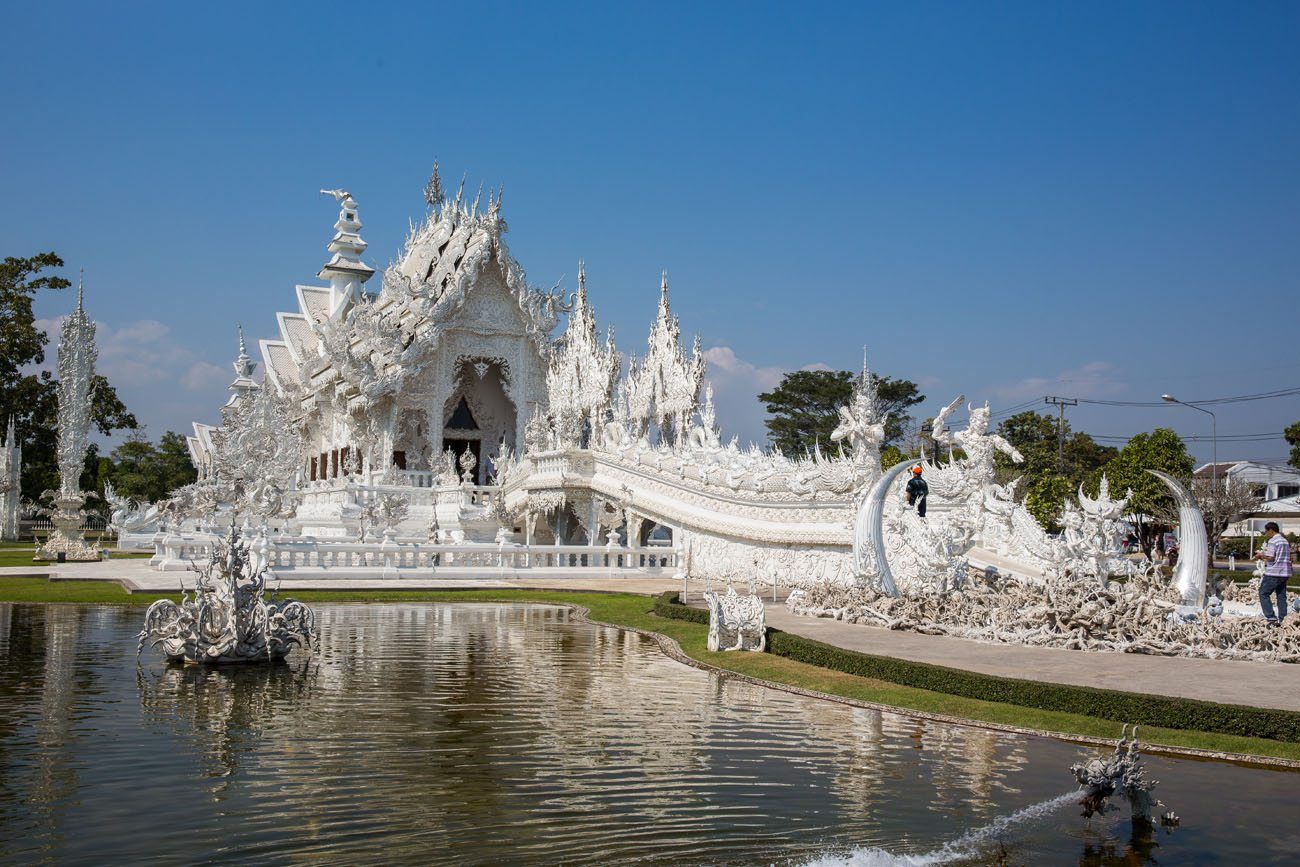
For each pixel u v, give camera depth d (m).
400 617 24.20
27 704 13.23
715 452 38.34
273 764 10.48
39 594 27.28
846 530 29.42
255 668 16.23
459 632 21.30
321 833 8.43
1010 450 27.86
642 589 31.61
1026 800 9.45
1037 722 12.26
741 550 33.97
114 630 20.52
